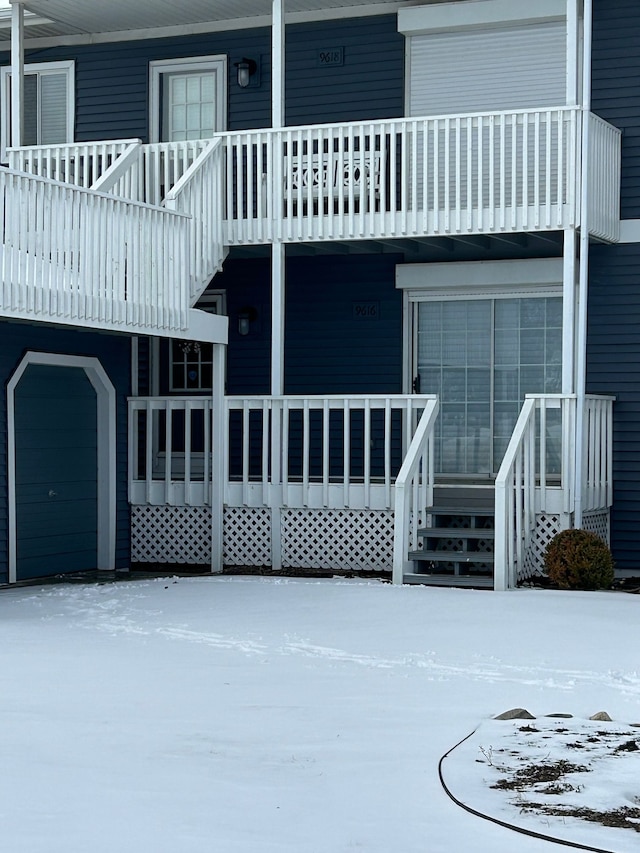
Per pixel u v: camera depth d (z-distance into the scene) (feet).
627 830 17.60
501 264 54.08
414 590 42.98
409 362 56.24
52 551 51.11
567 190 47.88
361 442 57.11
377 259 56.65
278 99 51.96
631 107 52.42
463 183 55.06
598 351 52.70
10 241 39.52
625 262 52.47
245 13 57.52
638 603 39.65
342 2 55.88
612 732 23.12
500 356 55.16
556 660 30.66
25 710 24.91
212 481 52.34
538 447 54.65
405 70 56.03
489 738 22.57
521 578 45.88
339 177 51.06
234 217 56.08
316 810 18.35
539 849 16.78
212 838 17.02
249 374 58.39
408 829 17.51
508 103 54.65
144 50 60.23
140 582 47.42
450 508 48.60
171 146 52.47
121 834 17.16
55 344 50.52
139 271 45.88
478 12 54.29
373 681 28.14
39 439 50.47
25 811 18.21
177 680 28.19
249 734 22.97
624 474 52.29
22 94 54.49
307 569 50.80
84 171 52.95
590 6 47.91
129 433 54.70
